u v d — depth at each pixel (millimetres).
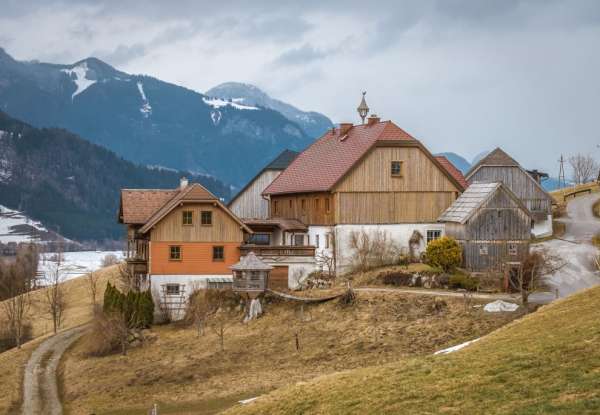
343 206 82625
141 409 56375
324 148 93938
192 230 80000
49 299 96688
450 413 33031
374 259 81625
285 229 87062
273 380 57344
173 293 79438
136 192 89250
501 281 68688
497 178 105438
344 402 38250
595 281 70438
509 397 33219
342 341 62500
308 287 79562
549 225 100812
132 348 71312
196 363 63938
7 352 79625
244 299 74562
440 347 57531
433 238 84688
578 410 29922
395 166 84250
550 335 41219
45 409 60406
